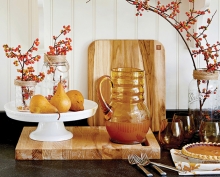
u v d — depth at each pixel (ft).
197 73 6.00
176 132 5.71
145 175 4.83
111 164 5.18
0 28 6.37
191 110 6.18
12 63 6.42
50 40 6.42
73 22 6.42
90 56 6.41
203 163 4.97
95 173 4.88
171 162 5.24
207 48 6.23
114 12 6.44
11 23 6.37
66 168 5.03
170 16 6.00
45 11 6.38
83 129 6.23
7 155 5.50
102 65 6.43
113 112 5.53
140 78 5.62
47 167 5.06
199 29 6.20
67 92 5.71
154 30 6.50
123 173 4.89
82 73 6.50
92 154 5.33
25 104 5.71
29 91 5.71
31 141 5.61
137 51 6.44
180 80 6.60
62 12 6.40
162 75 6.48
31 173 4.87
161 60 6.47
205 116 6.12
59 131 5.73
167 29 6.51
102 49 6.42
